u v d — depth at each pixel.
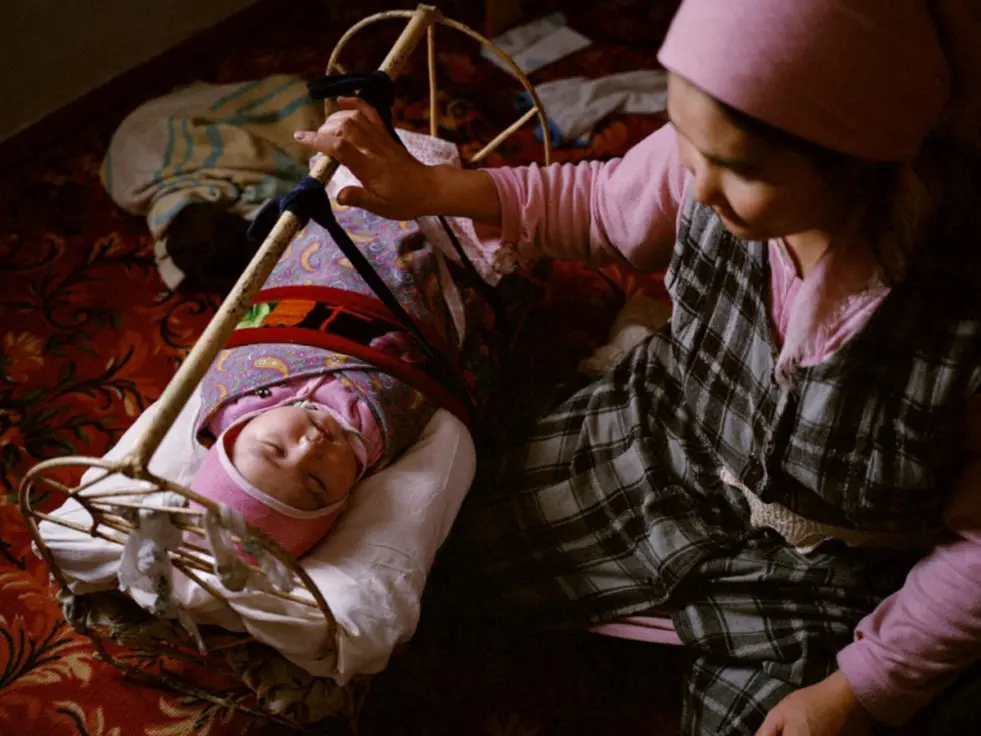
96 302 1.67
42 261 1.73
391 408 1.10
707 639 1.03
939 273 0.67
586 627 1.14
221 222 1.64
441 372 1.16
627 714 1.25
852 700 0.87
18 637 1.32
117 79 1.97
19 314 1.65
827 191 0.61
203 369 0.74
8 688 1.27
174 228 1.64
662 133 0.93
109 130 1.95
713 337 0.90
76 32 1.86
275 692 1.00
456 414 1.16
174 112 1.80
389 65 0.99
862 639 0.88
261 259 0.81
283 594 0.88
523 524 1.16
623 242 0.99
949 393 0.72
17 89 1.84
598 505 1.13
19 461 1.48
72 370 1.59
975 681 0.89
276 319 1.14
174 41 2.02
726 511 1.08
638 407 1.13
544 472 1.17
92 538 0.94
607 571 1.12
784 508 0.95
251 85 1.85
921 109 0.58
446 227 1.16
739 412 0.91
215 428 1.11
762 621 1.01
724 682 1.01
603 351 1.54
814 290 0.71
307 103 1.82
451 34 2.06
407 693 1.26
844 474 0.82
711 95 0.56
